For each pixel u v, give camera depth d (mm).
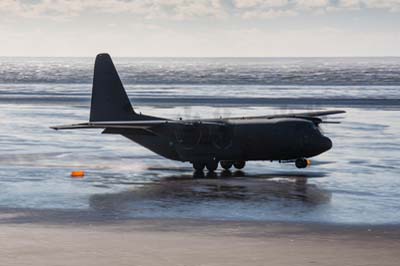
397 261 39719
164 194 62406
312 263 39188
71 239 44719
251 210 54812
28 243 43562
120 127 74250
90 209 55250
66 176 73688
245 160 76188
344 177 72688
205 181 70312
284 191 63906
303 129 74250
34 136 116500
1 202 58219
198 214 53281
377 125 133750
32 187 66062
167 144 77500
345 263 39219
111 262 39219
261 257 40438
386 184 68000
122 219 51344
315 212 53969
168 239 44875
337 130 124875
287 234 46469
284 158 75438
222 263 39094
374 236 46000
